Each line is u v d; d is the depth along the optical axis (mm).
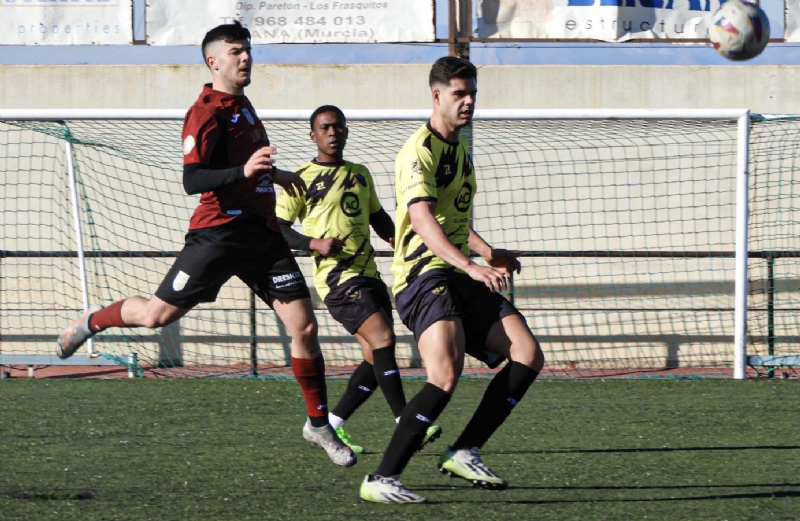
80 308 30922
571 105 30828
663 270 30391
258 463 16203
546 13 28953
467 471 13633
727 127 28828
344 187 18641
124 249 30922
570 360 30594
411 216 12961
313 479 15023
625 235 30391
